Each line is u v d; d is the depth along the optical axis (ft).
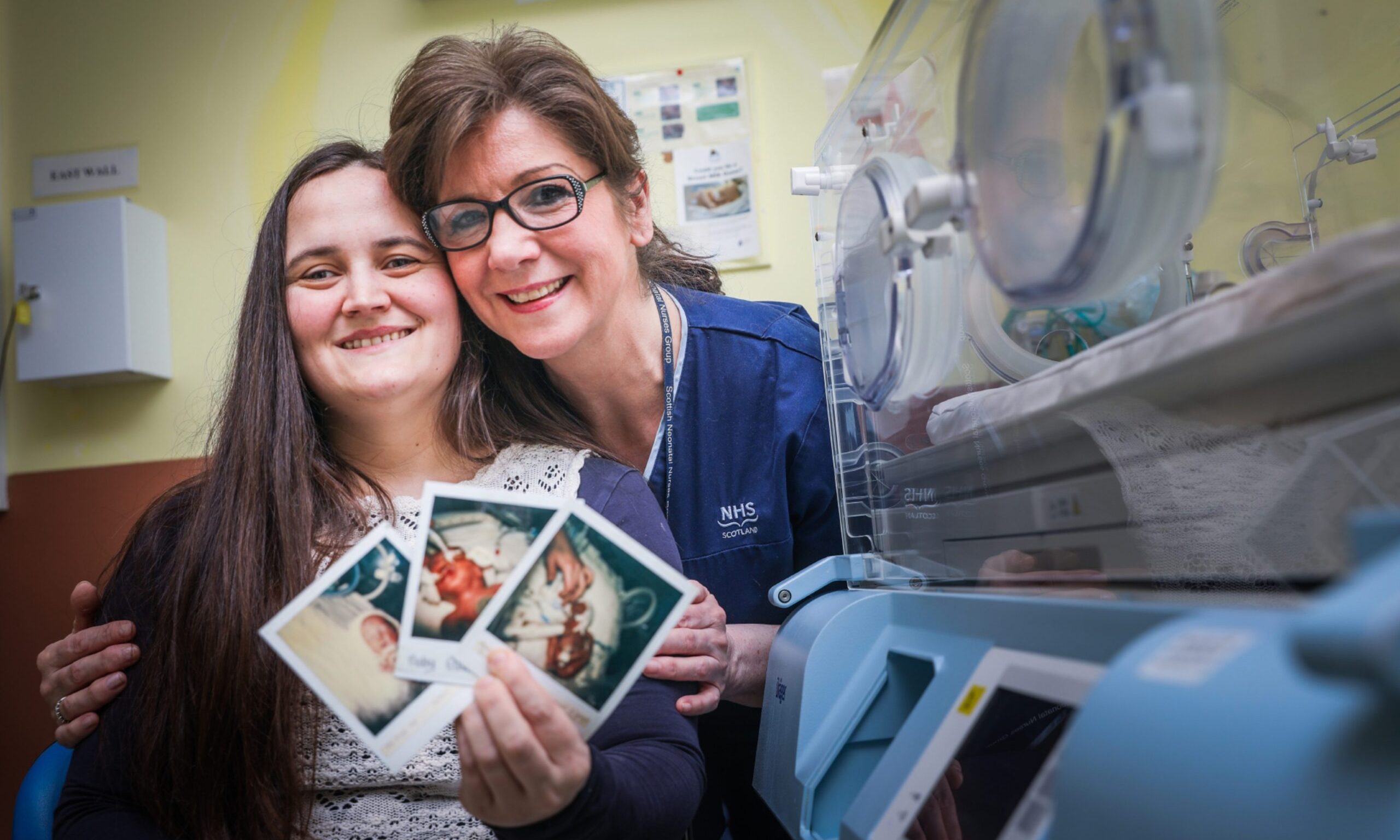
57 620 8.09
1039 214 2.04
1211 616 1.56
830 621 3.15
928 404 3.20
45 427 8.29
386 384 3.55
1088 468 2.32
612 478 3.84
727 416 4.69
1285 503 1.95
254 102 8.45
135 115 8.52
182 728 3.45
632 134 4.22
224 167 8.44
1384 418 1.59
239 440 3.73
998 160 2.21
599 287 3.83
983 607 2.40
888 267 2.91
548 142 3.65
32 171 8.50
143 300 8.12
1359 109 3.09
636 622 2.52
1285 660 1.27
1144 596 2.27
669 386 4.62
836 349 3.98
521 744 2.26
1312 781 1.09
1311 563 1.95
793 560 4.85
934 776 2.07
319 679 2.43
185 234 8.40
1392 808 1.01
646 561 2.56
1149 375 1.93
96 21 8.59
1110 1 1.64
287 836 3.30
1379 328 1.42
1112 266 1.84
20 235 8.08
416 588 2.45
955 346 2.89
